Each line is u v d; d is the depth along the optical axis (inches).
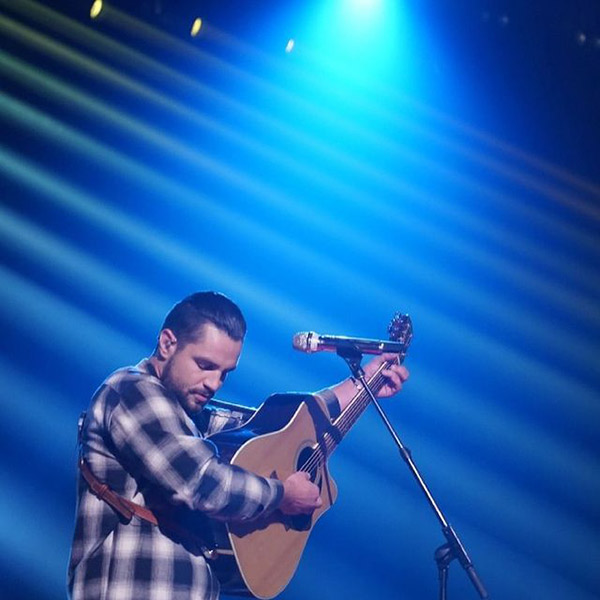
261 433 248.2
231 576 228.2
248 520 224.5
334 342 258.2
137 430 213.3
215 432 255.0
